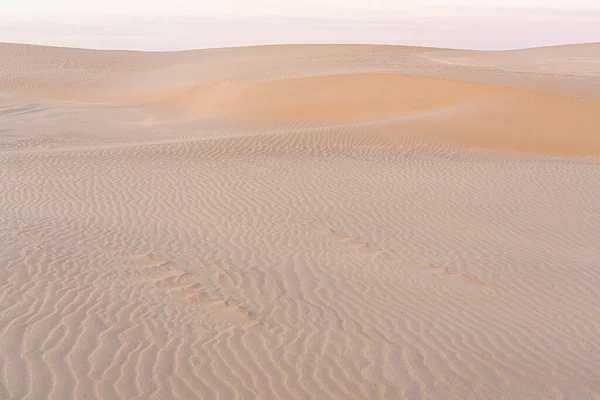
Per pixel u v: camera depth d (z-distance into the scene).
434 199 12.45
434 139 18.97
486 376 5.71
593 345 6.49
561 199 12.66
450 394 5.36
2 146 18.12
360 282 8.09
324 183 13.45
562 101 21.83
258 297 7.42
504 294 7.84
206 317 6.68
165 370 5.41
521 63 47.66
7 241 8.86
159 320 6.48
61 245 8.88
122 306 6.78
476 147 18.59
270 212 11.28
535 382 5.65
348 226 10.62
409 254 9.33
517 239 10.19
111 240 9.36
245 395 5.12
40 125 23.25
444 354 6.11
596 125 20.14
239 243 9.55
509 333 6.70
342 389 5.32
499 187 13.54
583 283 8.29
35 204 11.27
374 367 5.75
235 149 16.84
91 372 5.27
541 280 8.37
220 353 5.82
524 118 20.70
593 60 50.78
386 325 6.75
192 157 15.77
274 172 14.32
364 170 14.91
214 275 8.10
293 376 5.48
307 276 8.24
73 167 14.37
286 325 6.61
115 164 14.78
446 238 10.15
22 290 7.03
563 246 9.89
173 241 9.52
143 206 11.42
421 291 7.85
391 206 11.88
